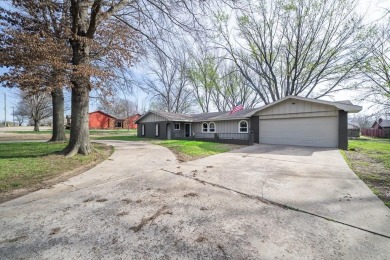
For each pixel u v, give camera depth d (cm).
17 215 306
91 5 716
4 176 498
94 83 789
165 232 255
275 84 2348
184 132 2209
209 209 322
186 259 204
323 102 1115
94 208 329
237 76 3183
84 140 805
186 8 780
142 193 397
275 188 423
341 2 1802
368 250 216
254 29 2184
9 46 554
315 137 1181
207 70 2702
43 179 489
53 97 1347
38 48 558
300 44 2098
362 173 546
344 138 1076
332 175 525
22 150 909
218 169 598
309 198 366
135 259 205
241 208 326
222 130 1883
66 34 686
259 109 1401
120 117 4800
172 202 352
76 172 569
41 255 212
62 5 712
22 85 608
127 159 764
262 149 1073
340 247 222
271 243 230
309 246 224
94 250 220
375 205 333
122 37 860
